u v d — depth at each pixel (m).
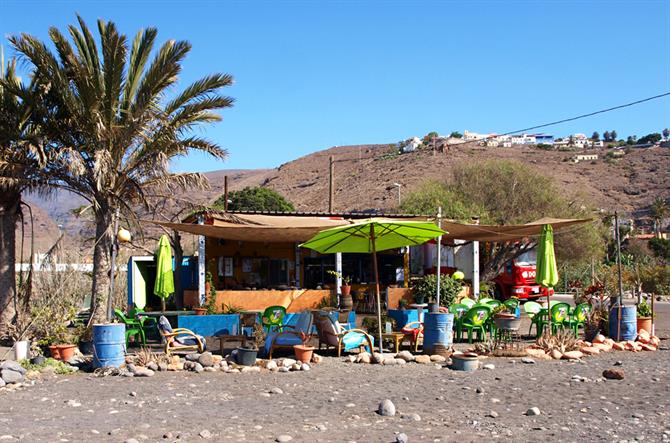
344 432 7.35
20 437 7.07
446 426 7.66
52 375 11.21
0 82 15.05
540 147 126.38
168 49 15.45
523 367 12.18
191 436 7.12
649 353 14.21
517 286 27.09
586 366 12.29
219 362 12.13
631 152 111.81
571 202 37.91
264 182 134.62
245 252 22.16
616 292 17.66
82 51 15.43
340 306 17.78
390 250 23.64
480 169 37.56
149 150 16.06
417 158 103.00
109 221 15.88
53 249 18.39
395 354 13.09
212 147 16.67
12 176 15.27
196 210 17.38
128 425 7.66
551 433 7.30
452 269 22.66
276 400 9.23
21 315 14.16
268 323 15.41
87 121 15.38
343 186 102.12
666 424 7.73
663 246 56.25
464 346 15.23
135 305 17.59
